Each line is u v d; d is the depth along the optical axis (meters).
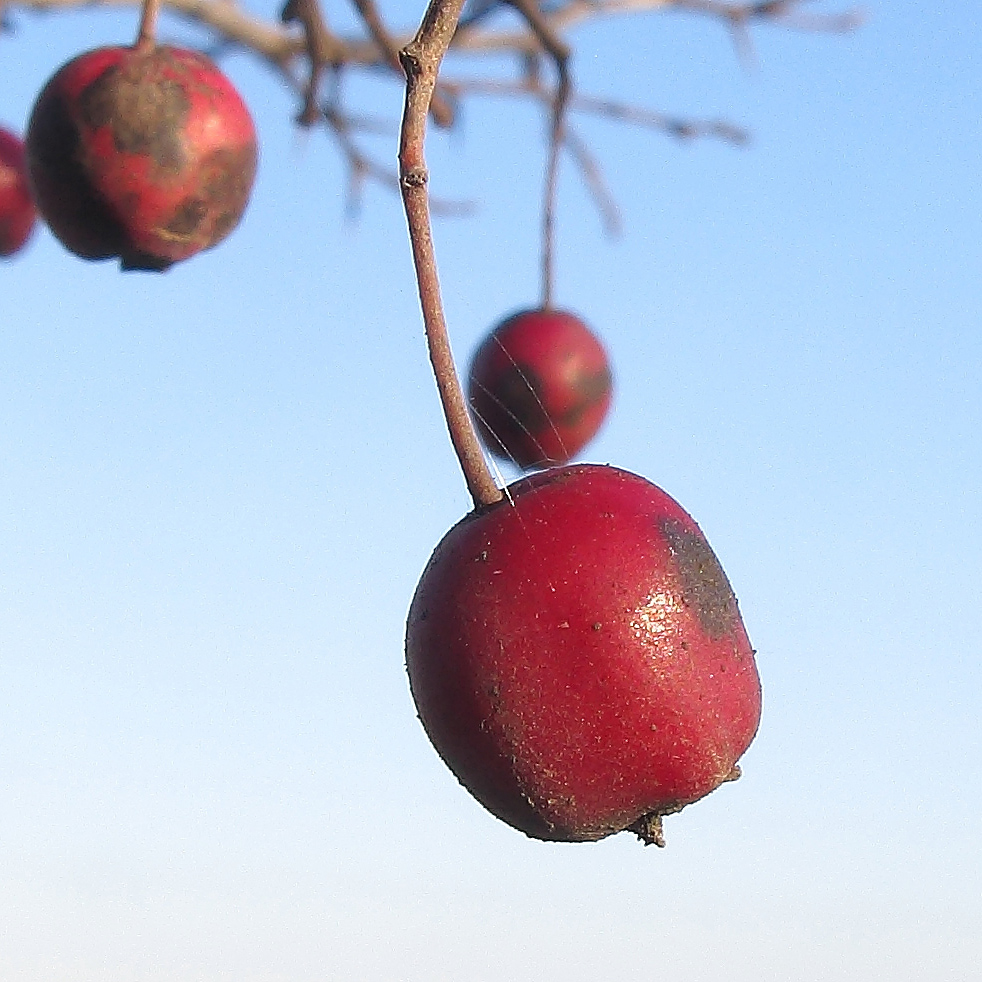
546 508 0.12
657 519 0.12
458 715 0.11
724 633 0.12
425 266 0.12
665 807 0.11
